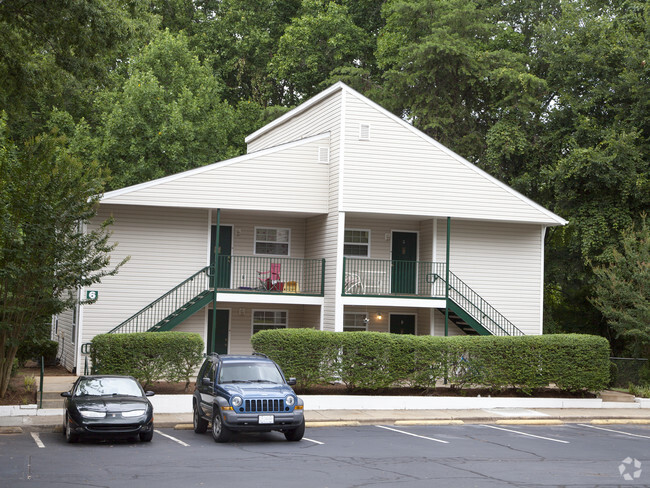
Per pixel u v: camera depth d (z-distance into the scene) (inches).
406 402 870.4
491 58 1469.0
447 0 1567.4
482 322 1146.0
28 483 446.9
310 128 1184.2
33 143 784.3
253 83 1878.7
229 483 453.7
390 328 1190.9
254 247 1151.6
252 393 622.8
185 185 1032.8
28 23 928.3
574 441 685.9
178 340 831.1
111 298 1037.2
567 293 1510.8
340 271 1053.2
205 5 1966.0
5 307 747.4
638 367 1058.7
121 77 1611.7
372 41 1835.6
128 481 456.1
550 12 1625.2
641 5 1307.8
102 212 1041.5
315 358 869.2
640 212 1226.6
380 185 1077.8
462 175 1114.1
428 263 1142.3
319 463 533.3
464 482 476.4
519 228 1187.3
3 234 732.7
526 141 1411.2
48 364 1167.0
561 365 936.9
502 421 815.1
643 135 1284.4
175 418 760.3
